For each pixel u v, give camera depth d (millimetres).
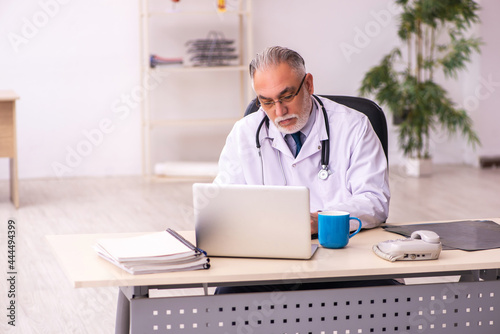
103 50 6121
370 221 1920
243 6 6297
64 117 6137
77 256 1638
